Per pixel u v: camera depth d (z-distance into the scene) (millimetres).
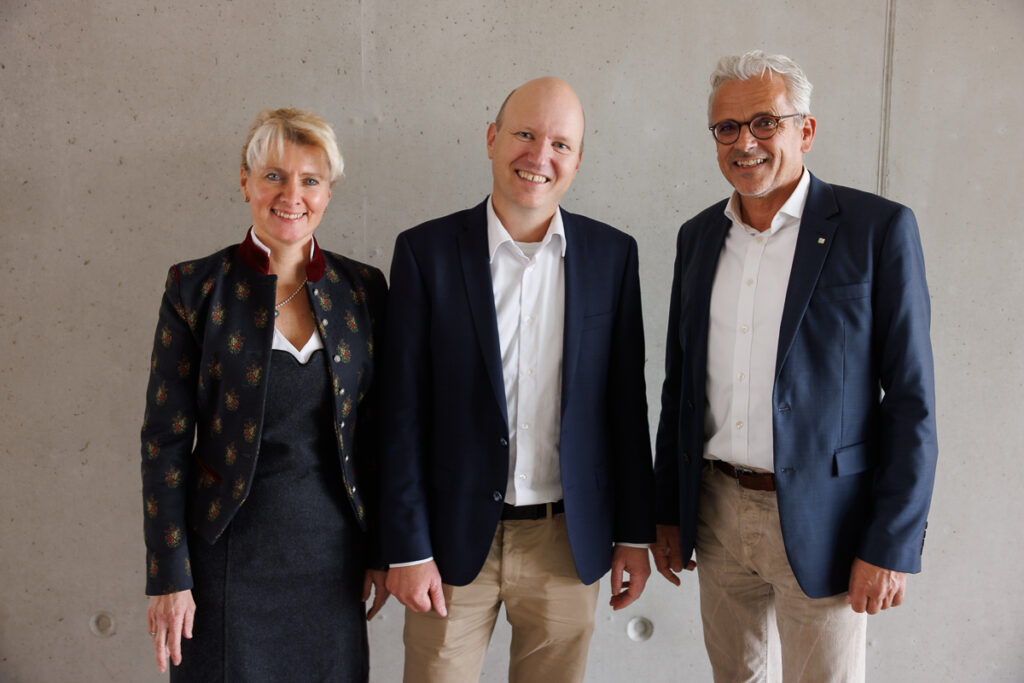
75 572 1995
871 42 1907
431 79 1889
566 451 1467
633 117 1920
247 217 1906
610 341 1540
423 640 1537
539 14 1881
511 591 1533
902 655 2100
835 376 1378
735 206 1514
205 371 1362
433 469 1494
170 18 1837
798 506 1393
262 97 1870
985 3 1896
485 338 1436
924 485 1325
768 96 1388
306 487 1396
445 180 1929
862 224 1378
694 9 1893
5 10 1819
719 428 1532
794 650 1492
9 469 1960
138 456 1964
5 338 1922
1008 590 2072
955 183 1947
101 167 1875
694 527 1574
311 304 1397
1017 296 1980
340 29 1861
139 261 1907
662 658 2109
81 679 2025
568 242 1490
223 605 1364
